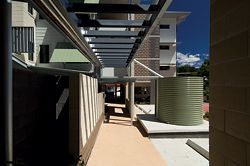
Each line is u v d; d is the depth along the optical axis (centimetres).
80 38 674
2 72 233
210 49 229
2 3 229
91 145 866
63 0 422
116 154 819
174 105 1212
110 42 812
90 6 463
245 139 172
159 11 457
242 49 174
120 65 1697
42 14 400
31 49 967
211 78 227
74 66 1777
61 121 678
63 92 690
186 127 1139
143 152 848
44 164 571
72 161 618
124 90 2502
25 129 453
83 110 725
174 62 3388
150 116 1502
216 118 217
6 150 237
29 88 482
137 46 872
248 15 167
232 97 189
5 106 236
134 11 468
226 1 197
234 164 187
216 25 215
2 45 231
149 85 2839
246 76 170
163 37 3362
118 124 1395
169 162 764
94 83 1060
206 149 833
